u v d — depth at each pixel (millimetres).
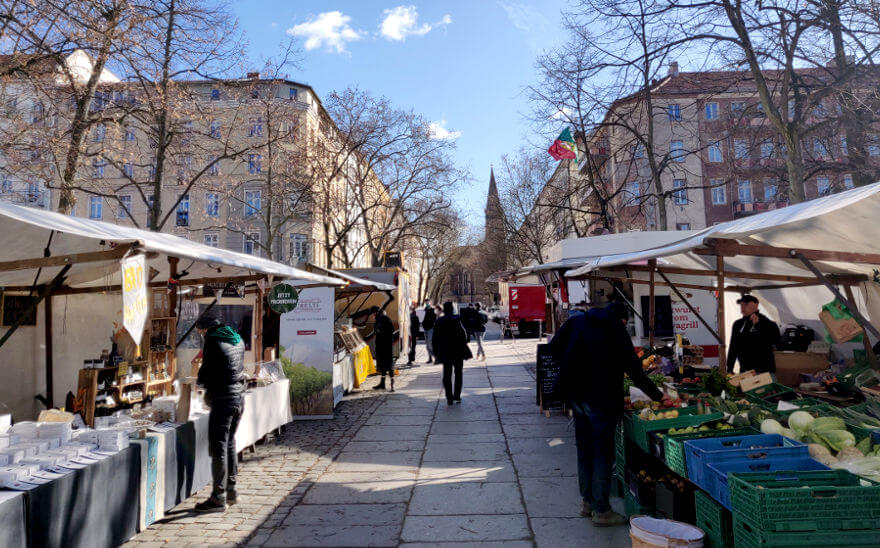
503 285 33750
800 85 12383
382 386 11852
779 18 11516
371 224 32594
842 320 6219
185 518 4535
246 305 8914
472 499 4867
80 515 3391
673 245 5516
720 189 37938
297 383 8680
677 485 3688
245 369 7262
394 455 6473
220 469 4680
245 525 4363
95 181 14797
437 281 62469
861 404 4176
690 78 15945
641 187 25688
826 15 10906
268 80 17703
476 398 10359
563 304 11641
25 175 11742
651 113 18156
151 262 6570
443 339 9773
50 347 5992
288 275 6863
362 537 4090
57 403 6168
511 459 6117
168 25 12398
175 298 6363
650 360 6875
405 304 19781
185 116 14258
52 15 10125
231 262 5234
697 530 3086
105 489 3650
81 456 3684
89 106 11703
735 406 4293
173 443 4625
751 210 36375
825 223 4195
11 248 4629
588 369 4215
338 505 4805
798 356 7605
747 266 6922
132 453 3996
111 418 4387
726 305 10305
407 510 4641
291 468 6012
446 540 3994
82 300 6562
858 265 6289
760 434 3500
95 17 10539
